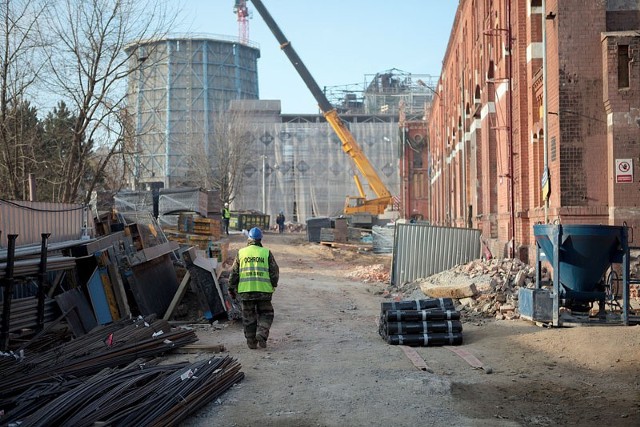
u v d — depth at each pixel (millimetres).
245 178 91750
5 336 9688
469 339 12312
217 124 75062
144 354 9695
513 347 11242
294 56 61250
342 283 24984
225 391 8375
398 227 23594
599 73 17516
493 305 15344
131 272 13688
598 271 12852
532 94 21516
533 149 21516
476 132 32188
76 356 8977
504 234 24750
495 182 27875
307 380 9023
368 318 15539
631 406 7645
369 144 94625
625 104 17078
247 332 11328
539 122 20672
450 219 48094
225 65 106000
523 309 13625
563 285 13102
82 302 12086
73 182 25125
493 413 7430
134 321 11555
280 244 46312
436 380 8898
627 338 10789
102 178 33719
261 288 11312
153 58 31234
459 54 39719
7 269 9867
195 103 100688
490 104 27703
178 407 7055
